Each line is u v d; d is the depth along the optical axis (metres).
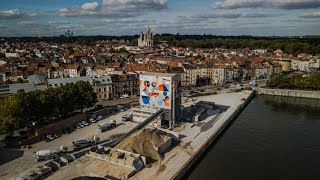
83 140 126.12
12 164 105.31
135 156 108.38
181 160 114.75
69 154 111.06
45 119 151.12
